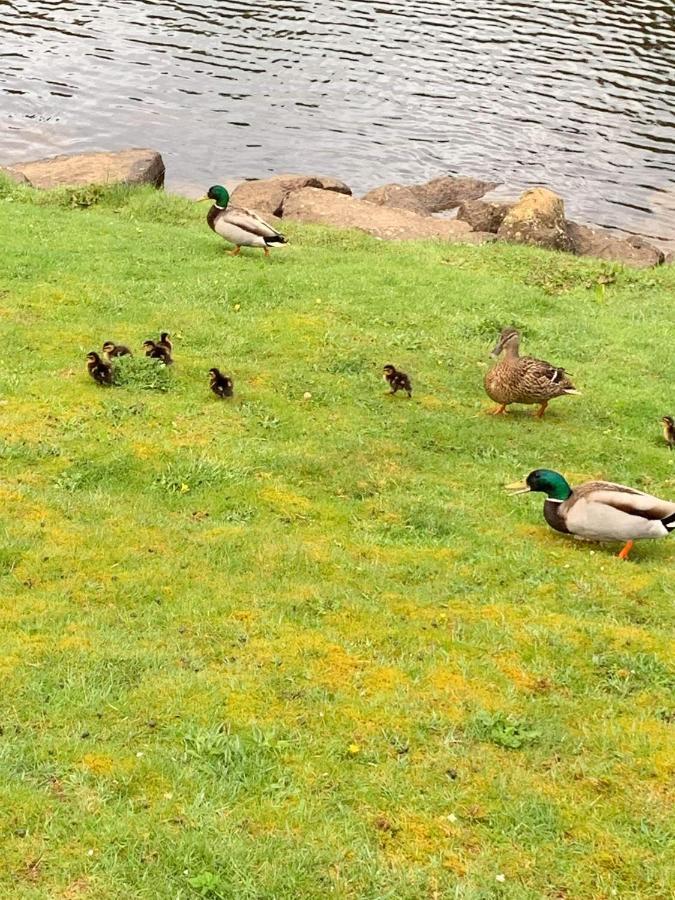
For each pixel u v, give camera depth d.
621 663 8.48
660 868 6.28
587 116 37.94
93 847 5.98
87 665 7.64
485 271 22.28
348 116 37.16
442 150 34.88
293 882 5.90
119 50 41.91
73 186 25.12
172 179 30.94
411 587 9.56
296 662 7.99
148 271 19.11
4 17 44.88
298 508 11.12
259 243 20.81
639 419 15.23
